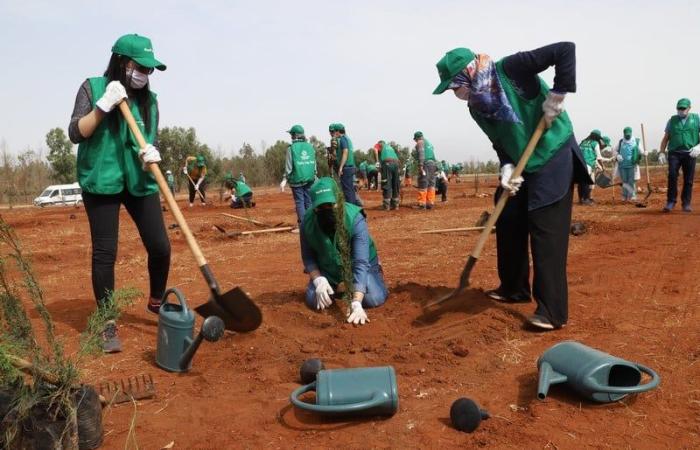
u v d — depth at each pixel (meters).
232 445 3.01
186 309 4.10
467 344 4.30
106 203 4.70
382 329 4.65
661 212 12.67
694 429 3.00
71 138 4.50
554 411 3.23
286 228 12.21
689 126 12.23
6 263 3.17
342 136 13.10
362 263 4.98
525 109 4.51
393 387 3.17
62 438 2.76
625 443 2.90
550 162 4.50
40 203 35.78
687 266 6.57
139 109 4.77
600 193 21.16
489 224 4.50
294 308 5.27
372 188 32.81
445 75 4.58
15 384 2.86
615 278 6.15
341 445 2.96
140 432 3.19
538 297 4.59
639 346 4.14
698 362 3.81
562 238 4.53
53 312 5.78
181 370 4.05
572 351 3.44
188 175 22.38
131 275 7.78
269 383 3.81
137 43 4.50
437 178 20.06
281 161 61.44
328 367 3.96
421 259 7.98
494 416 3.21
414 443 2.95
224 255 9.30
